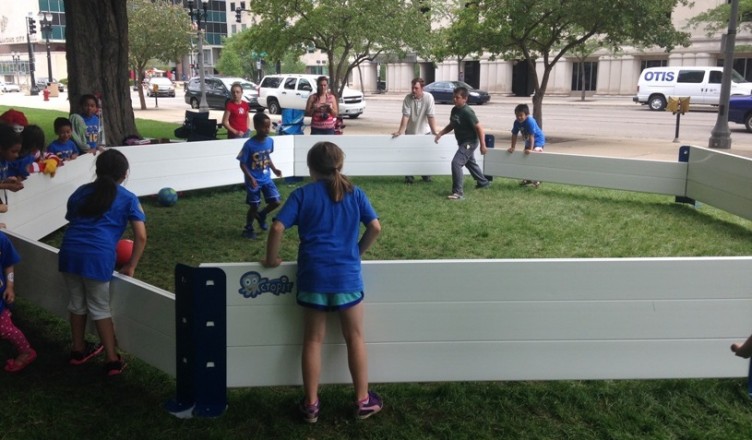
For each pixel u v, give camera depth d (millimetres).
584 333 3844
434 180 11984
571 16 17500
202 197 10492
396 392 4004
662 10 17875
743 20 37219
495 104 40969
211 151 10672
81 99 8961
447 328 3814
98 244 4043
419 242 7508
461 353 3852
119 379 4168
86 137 8875
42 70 90000
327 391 3982
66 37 12805
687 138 20062
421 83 11625
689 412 3779
